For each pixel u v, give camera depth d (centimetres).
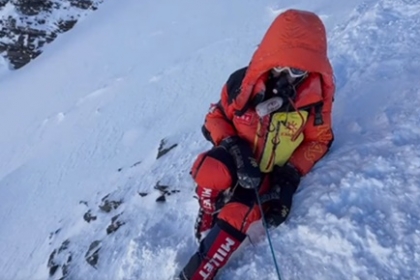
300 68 280
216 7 1532
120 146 1014
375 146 310
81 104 1349
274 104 293
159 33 1596
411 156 288
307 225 273
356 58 435
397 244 245
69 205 895
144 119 1064
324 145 315
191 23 1544
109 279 373
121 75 1438
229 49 1220
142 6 1825
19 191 1012
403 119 324
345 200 276
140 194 459
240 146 295
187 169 455
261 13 1374
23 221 895
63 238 605
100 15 1955
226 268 278
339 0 1073
